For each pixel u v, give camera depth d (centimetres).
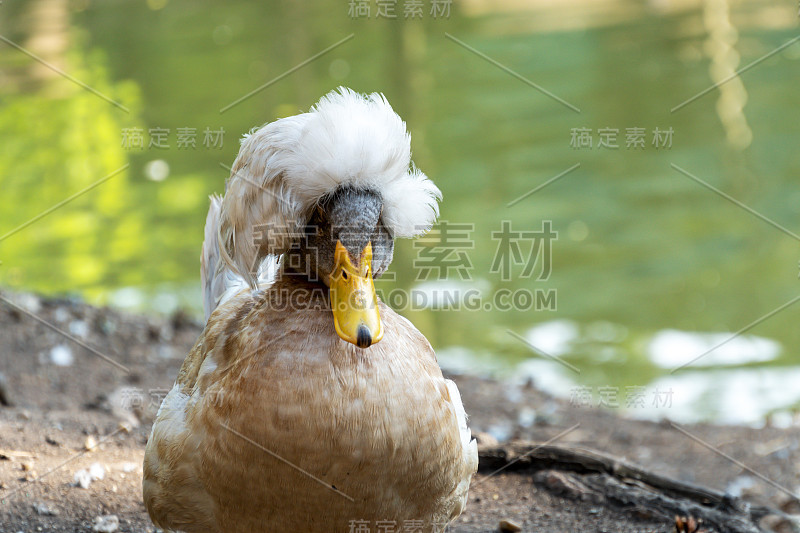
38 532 538
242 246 430
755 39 2130
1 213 1406
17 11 2458
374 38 2195
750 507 641
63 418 713
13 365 858
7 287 1090
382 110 425
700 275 1240
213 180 1534
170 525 460
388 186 424
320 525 425
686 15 2350
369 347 420
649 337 1103
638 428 886
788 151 1580
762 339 1094
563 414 909
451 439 436
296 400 407
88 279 1218
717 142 1644
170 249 1323
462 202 1400
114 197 1484
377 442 411
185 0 2636
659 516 597
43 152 1641
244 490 418
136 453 664
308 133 410
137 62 2119
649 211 1416
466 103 1842
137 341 977
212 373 436
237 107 1780
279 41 2208
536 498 636
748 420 918
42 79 2027
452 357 1084
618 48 2131
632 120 1717
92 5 2519
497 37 2244
